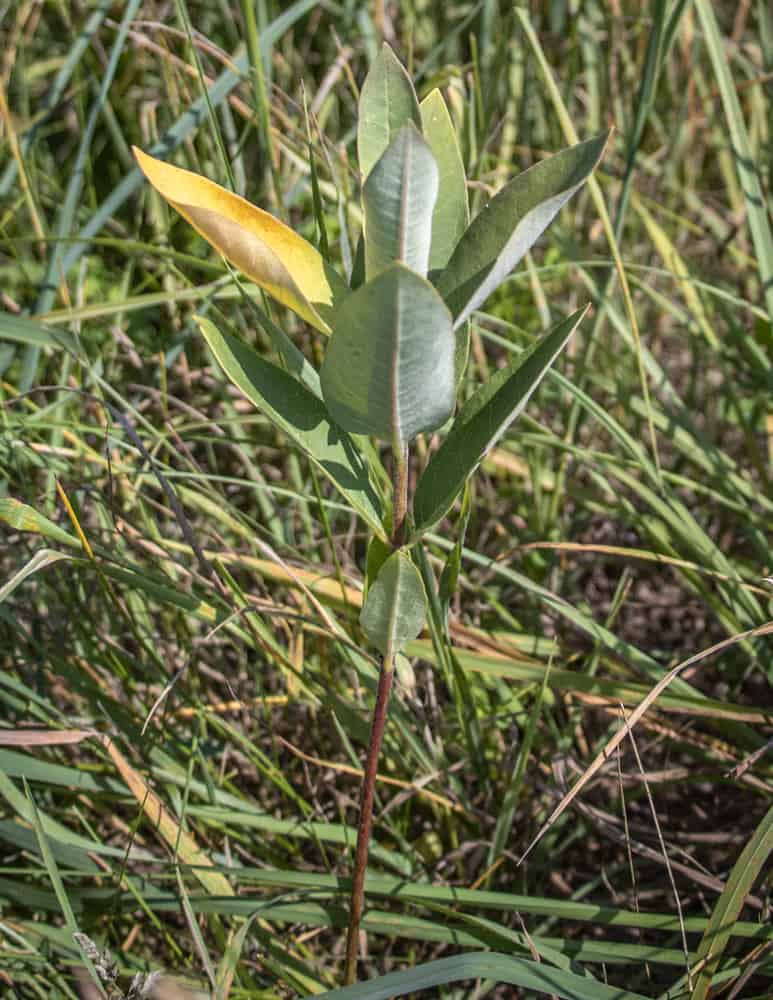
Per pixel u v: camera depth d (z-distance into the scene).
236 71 1.13
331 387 0.68
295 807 1.09
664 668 1.05
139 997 0.80
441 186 0.72
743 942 0.96
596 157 0.66
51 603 1.09
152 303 1.13
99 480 1.14
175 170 0.67
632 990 0.97
